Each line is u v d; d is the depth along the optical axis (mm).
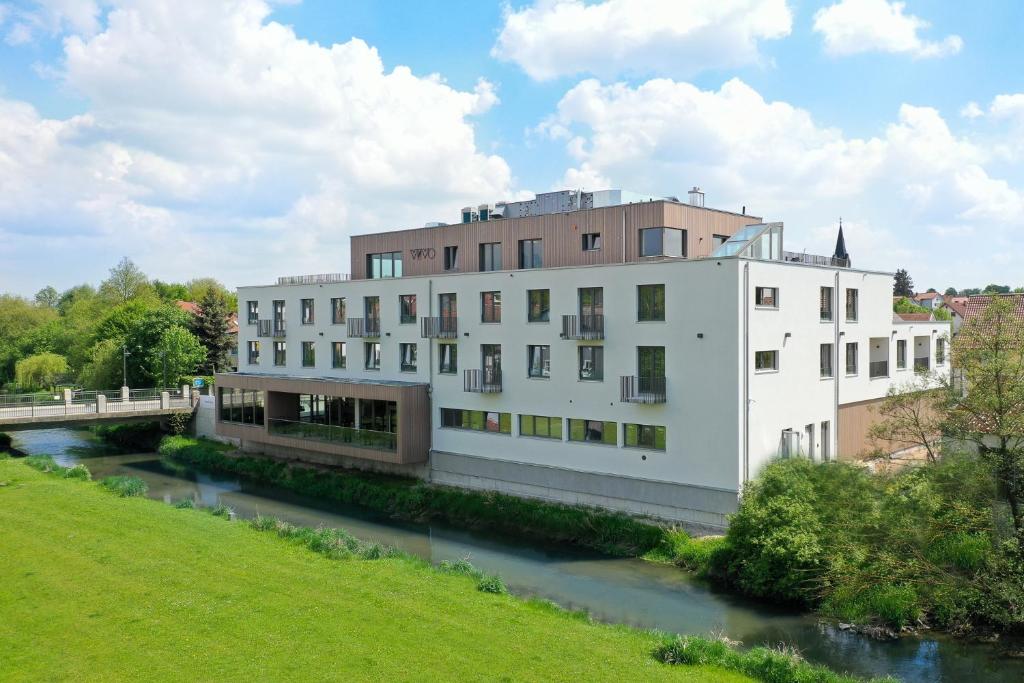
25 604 17516
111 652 14906
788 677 14445
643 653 15477
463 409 34250
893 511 19781
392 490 33844
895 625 18484
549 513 28719
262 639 15508
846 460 24266
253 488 37844
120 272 108875
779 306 27719
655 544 25438
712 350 26031
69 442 52625
